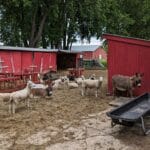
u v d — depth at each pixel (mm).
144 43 15102
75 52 37219
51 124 9906
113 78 14961
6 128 9414
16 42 40594
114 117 8711
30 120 10344
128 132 9148
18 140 8383
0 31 41156
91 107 12641
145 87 15094
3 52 22125
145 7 49625
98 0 41375
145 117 10172
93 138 8570
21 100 12070
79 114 11344
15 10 37688
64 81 18391
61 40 44344
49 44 44219
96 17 42375
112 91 15844
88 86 15211
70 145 8023
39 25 38875
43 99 14281
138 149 7797
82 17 43250
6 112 11484
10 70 22797
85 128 9500
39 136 8703
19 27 39688
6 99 11688
